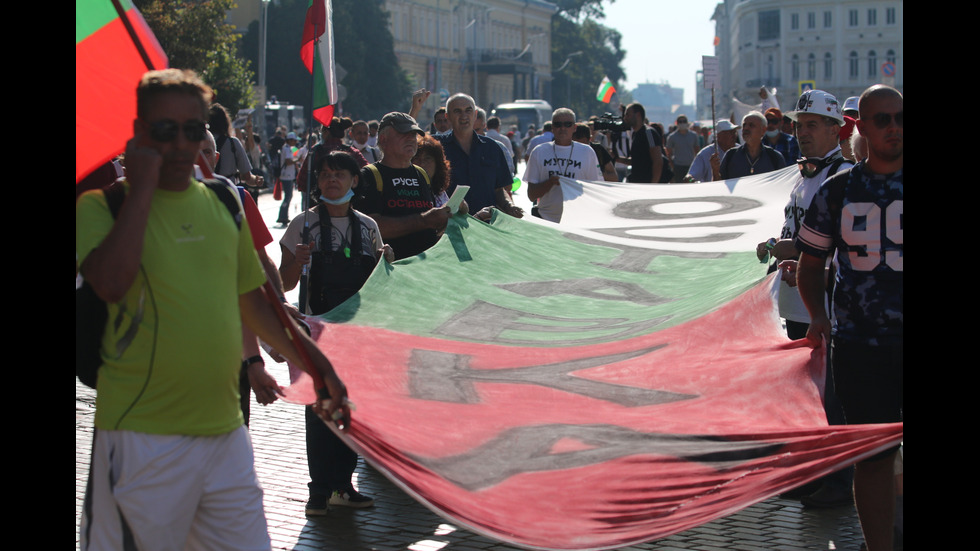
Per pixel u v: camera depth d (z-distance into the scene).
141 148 2.87
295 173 21.33
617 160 14.67
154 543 2.96
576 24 118.50
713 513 3.36
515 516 3.46
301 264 5.34
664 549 4.75
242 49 51.91
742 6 108.19
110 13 3.16
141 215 2.82
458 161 7.91
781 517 5.21
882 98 3.91
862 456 3.35
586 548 3.27
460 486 3.63
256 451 6.22
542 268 6.59
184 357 2.95
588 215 9.01
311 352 3.35
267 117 38.44
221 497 3.07
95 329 3.00
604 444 4.00
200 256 3.00
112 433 2.95
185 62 30.55
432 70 81.06
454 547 4.79
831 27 102.44
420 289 5.70
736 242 7.72
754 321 5.18
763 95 13.75
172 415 2.97
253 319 3.34
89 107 3.18
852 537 4.92
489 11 94.62
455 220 6.66
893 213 3.95
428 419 4.19
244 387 4.16
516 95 93.25
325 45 7.34
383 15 63.28
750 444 3.75
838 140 5.40
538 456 3.90
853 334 4.05
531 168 9.68
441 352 4.98
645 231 8.24
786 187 8.87
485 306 5.77
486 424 4.18
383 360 4.79
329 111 7.49
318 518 5.18
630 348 5.13
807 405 4.33
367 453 3.43
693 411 4.33
